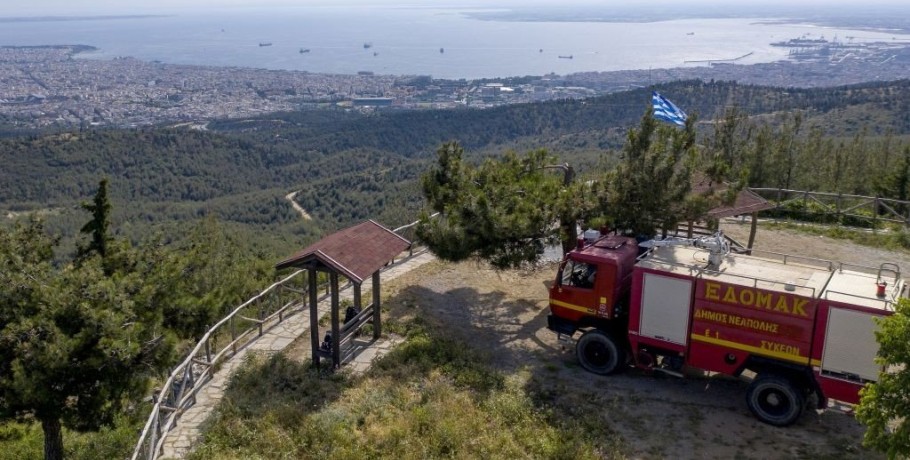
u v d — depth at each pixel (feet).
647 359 42.73
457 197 59.67
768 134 98.02
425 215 55.11
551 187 55.06
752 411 39.22
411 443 37.06
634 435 37.93
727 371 40.06
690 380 44.27
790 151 98.02
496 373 45.11
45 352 41.32
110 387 44.24
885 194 92.53
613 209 53.93
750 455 35.63
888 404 27.63
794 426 38.42
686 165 53.16
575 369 46.19
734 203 56.18
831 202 86.48
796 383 37.93
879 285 35.81
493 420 39.50
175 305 53.06
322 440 37.88
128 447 49.73
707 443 36.91
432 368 45.98
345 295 61.67
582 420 39.32
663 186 52.70
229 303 64.54
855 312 35.29
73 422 44.50
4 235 51.90
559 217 54.60
